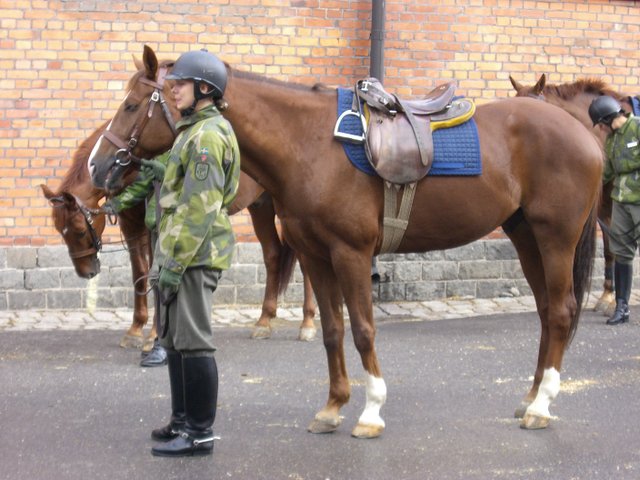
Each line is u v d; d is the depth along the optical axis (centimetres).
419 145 546
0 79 934
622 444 549
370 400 559
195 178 480
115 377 701
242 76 543
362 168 540
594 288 1086
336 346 565
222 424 584
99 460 517
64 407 622
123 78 957
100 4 948
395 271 1025
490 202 570
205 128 488
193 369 510
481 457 524
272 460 517
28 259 942
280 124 541
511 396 656
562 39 1080
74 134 951
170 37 966
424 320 941
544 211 575
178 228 482
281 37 994
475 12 1048
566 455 529
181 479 487
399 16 1024
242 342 832
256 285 996
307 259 560
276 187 550
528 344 824
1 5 930
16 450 534
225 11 977
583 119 943
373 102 549
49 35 941
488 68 1057
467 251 1044
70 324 899
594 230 596
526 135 579
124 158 615
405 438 558
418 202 557
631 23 1099
